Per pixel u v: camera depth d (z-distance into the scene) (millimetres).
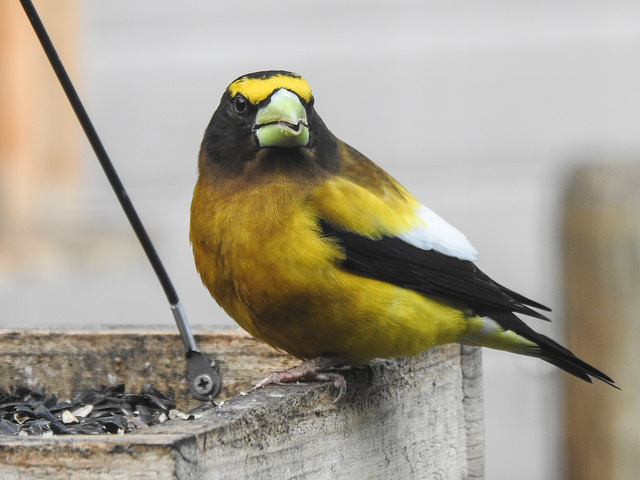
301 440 8242
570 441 13078
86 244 18156
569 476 13125
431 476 10023
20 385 10562
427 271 9570
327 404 8609
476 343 10219
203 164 9516
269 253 8969
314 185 9312
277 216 9031
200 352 10320
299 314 9109
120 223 18672
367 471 9102
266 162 9164
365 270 9188
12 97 16688
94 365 10492
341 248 9078
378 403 9281
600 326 12656
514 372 18266
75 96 9547
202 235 9305
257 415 7688
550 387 15219
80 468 6730
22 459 6773
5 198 17203
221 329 10742
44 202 17531
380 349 9344
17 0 16406
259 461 7680
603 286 12609
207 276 9406
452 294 9648
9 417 9359
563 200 13078
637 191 12586
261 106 9141
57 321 18078
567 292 12961
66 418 9430
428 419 10016
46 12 16688
